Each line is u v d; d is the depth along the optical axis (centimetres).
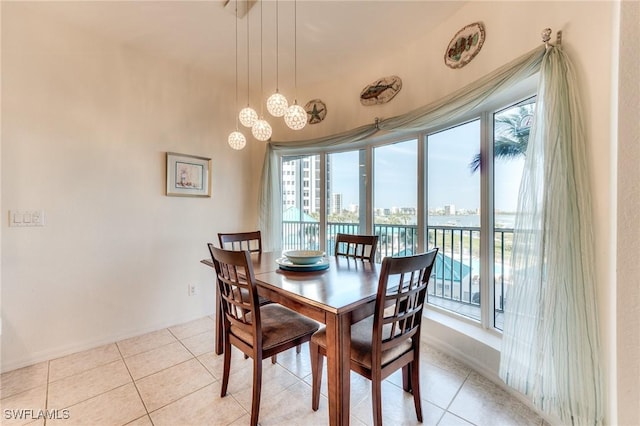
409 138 253
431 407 153
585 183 125
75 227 212
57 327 205
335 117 296
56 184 204
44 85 199
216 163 296
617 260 83
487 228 198
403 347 140
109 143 228
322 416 148
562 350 126
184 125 271
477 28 185
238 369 192
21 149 191
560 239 127
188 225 275
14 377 180
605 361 118
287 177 343
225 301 158
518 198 146
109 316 228
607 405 117
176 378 180
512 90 167
